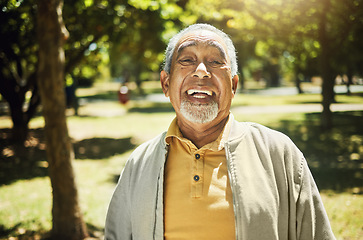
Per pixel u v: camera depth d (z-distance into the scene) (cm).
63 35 377
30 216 492
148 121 1558
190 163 149
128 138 1141
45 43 367
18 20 750
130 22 849
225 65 156
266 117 1592
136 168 163
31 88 1055
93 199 561
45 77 373
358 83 4531
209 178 143
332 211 485
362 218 459
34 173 732
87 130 1329
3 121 1554
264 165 143
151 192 149
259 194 136
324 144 959
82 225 403
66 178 390
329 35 1205
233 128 155
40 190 620
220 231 137
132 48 1056
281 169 142
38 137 1141
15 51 981
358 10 980
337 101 2314
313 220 141
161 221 144
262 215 133
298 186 143
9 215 496
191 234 139
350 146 922
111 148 992
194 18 909
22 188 631
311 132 1160
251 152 146
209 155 149
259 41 1384
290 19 1155
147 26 877
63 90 385
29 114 1035
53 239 397
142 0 779
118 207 167
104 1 789
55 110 379
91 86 5106
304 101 2442
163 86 177
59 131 384
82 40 918
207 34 158
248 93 3506
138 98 3122
